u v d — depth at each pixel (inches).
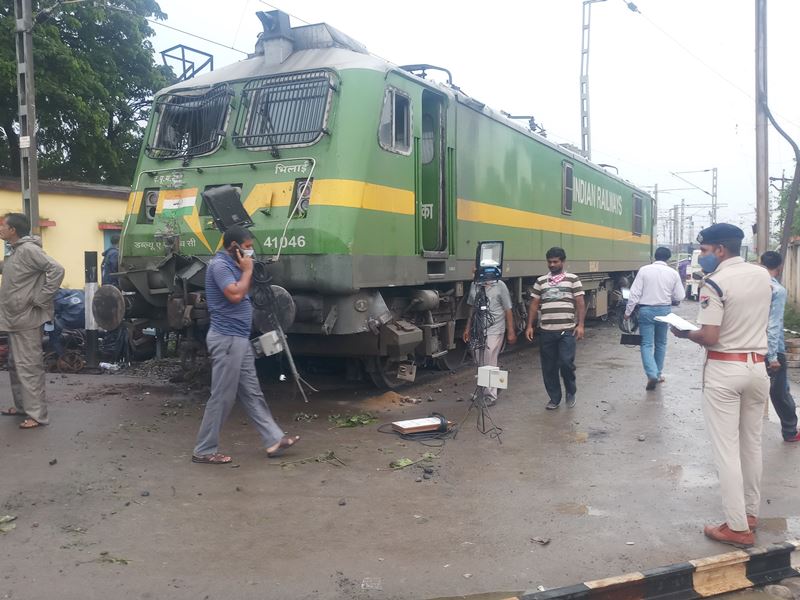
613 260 696.4
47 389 336.8
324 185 283.7
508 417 306.3
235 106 314.2
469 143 380.5
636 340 369.7
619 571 163.5
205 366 350.6
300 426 282.5
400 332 311.9
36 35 745.6
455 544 176.1
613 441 269.6
